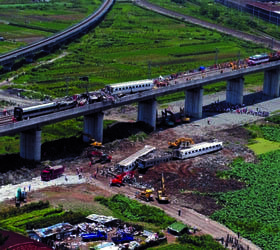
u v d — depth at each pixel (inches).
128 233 7003.0
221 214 7854.3
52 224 7135.8
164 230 7298.2
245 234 7337.6
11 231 6658.5
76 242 6830.7
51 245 6673.2
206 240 7066.9
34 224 7101.4
